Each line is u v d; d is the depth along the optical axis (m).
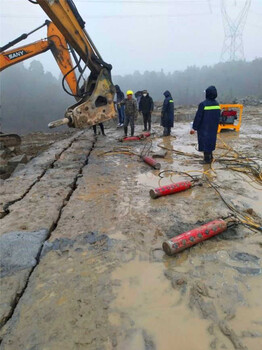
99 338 2.12
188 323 2.24
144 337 2.12
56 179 5.66
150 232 3.54
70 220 3.88
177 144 9.00
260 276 2.73
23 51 9.55
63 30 6.48
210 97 6.09
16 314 2.35
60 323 2.25
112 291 2.57
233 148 8.19
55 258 3.06
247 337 2.11
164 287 2.61
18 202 4.53
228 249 3.16
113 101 8.00
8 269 2.88
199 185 5.11
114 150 8.16
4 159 8.39
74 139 10.27
